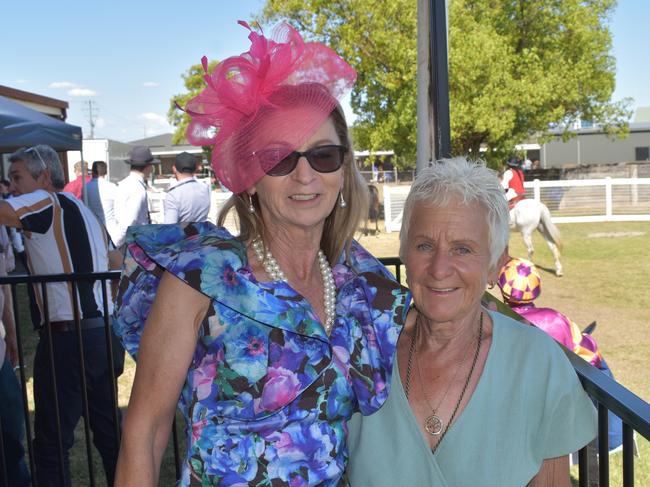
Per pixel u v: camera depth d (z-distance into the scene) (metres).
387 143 17.52
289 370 1.36
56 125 6.01
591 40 17.89
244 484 1.35
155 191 18.19
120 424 3.34
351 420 1.61
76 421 3.34
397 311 1.57
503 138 17.72
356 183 1.59
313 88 1.39
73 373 3.25
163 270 1.42
